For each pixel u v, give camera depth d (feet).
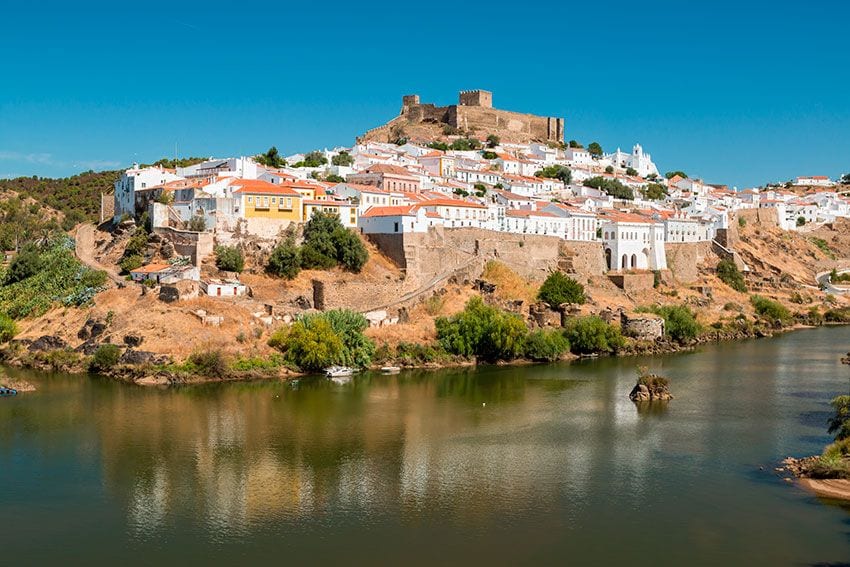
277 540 340.59
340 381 628.69
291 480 406.41
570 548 333.62
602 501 380.99
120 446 453.99
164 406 536.83
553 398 581.53
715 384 635.25
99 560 322.96
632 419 523.29
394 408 546.26
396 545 335.88
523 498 384.68
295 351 644.69
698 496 386.93
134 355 610.65
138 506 374.02
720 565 319.68
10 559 323.37
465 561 322.75
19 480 403.34
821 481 407.44
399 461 435.12
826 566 318.86
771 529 351.05
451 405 556.92
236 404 546.26
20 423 494.18
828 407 556.10
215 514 365.81
